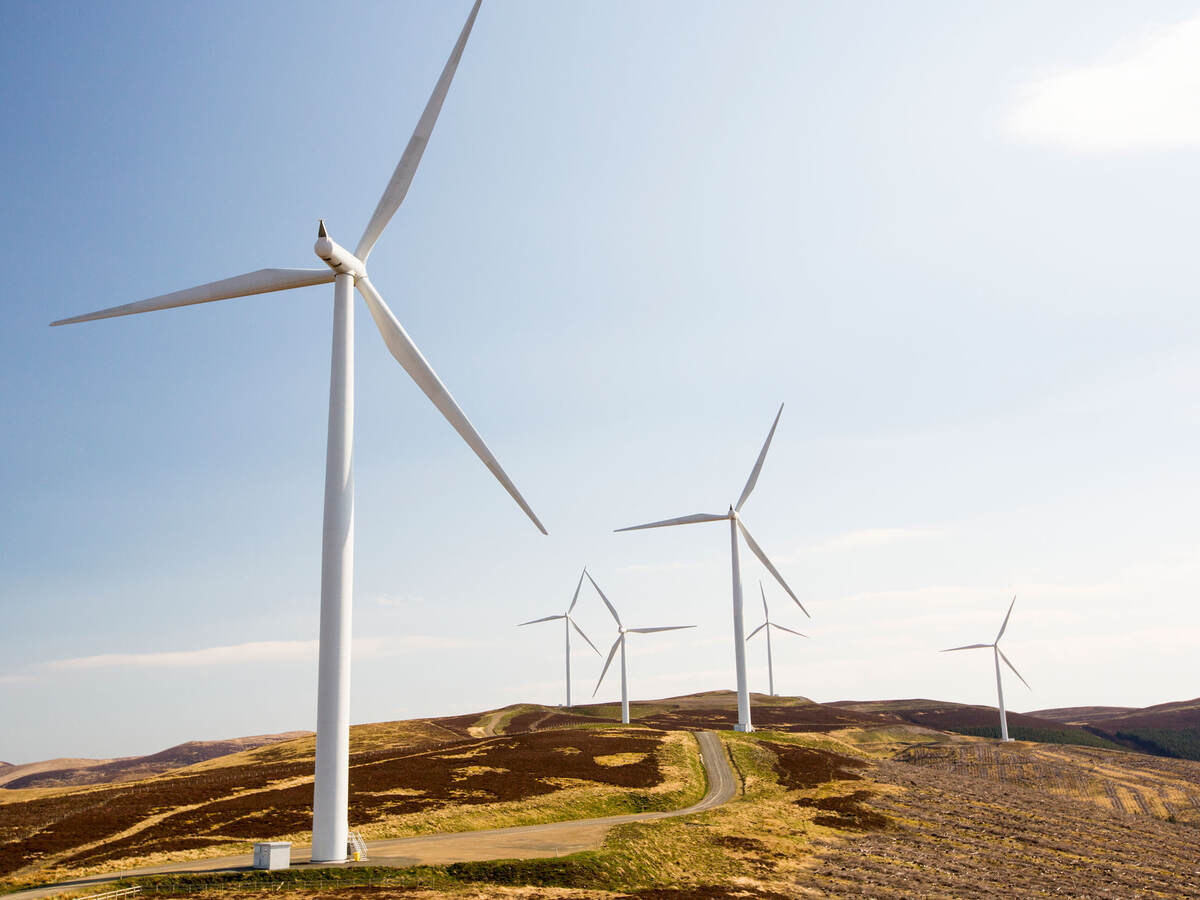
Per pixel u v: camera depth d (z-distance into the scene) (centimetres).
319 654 3756
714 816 5891
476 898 3366
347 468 3862
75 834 5056
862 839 5703
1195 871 5369
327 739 3741
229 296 4197
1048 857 5488
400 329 4294
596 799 6316
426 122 4341
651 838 4856
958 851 5525
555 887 3794
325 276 4178
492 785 6569
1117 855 5684
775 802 6712
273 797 6119
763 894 4153
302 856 4091
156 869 3947
